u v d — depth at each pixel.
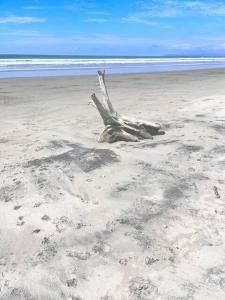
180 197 4.24
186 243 3.32
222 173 4.93
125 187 4.54
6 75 23.17
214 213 3.86
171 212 3.89
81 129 7.56
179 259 3.09
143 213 3.89
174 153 5.82
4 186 4.61
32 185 4.62
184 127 7.52
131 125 6.64
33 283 2.84
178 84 17.20
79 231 3.55
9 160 5.58
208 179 4.74
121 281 2.84
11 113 9.41
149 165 5.29
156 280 2.84
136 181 4.71
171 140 6.58
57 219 3.78
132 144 6.41
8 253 3.24
